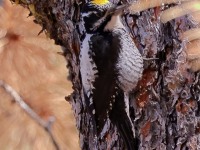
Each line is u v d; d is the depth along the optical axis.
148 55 5.19
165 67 5.19
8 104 5.72
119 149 5.22
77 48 5.26
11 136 5.75
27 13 5.56
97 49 5.21
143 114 5.20
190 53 5.18
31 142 5.74
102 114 5.22
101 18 5.21
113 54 5.21
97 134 5.23
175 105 5.19
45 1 5.27
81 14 5.23
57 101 5.64
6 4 5.55
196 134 5.19
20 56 5.61
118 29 5.21
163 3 5.18
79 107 5.27
